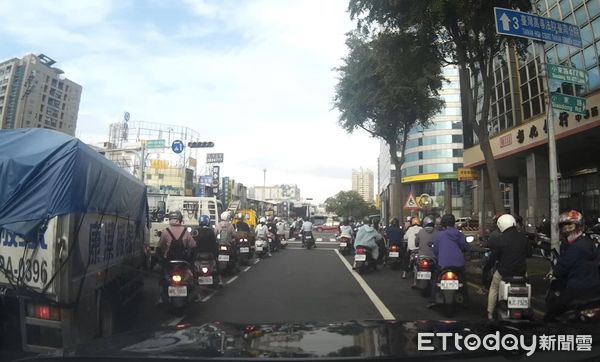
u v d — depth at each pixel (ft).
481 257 44.11
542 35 32.50
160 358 7.46
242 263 58.80
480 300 35.06
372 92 80.33
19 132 19.31
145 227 35.73
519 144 89.61
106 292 23.09
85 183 19.26
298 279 45.73
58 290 17.65
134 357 7.59
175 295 27.02
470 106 45.88
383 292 37.96
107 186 22.82
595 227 37.83
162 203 72.13
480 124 45.62
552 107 33.71
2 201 17.89
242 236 58.80
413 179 284.82
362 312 29.94
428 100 81.41
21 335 18.02
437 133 280.72
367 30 45.29
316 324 10.43
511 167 110.01
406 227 54.03
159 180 201.67
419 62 46.91
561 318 19.13
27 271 17.90
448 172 272.92
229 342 8.59
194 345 8.36
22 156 18.20
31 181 18.06
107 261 23.24
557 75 33.76
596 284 18.57
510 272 23.88
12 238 18.08
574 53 74.43
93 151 20.77
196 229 36.04
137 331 10.23
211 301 33.37
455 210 279.08
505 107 98.43
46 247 17.79
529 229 82.79
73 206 18.22
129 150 95.76
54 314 17.94
